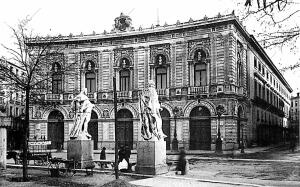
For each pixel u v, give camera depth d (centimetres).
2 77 1858
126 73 4569
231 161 2734
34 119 4691
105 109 4528
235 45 4062
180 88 4169
